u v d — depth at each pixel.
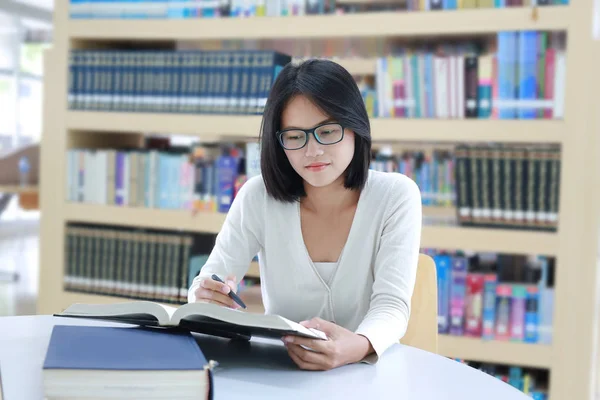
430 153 2.76
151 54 2.78
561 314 2.39
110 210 2.86
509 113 2.42
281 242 1.45
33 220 9.53
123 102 2.84
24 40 9.05
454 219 2.58
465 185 2.47
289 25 2.61
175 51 2.75
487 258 2.71
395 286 1.29
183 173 2.78
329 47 2.76
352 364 1.06
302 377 0.98
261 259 1.54
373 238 1.39
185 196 2.78
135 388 0.80
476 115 2.46
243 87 2.66
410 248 1.35
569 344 2.39
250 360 1.06
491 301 2.46
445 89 2.47
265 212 1.46
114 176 2.87
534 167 2.40
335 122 1.23
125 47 3.08
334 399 0.88
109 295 2.88
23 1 8.22
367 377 0.99
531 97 2.40
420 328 1.48
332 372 1.01
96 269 2.89
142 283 2.83
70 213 2.92
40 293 2.96
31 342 1.09
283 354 1.10
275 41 2.73
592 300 2.36
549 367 2.41
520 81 2.40
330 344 1.02
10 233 8.34
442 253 2.59
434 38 2.59
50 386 0.79
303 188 1.42
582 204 2.35
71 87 2.91
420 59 2.49
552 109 2.38
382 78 2.54
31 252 6.90
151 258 2.81
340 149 1.25
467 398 0.90
